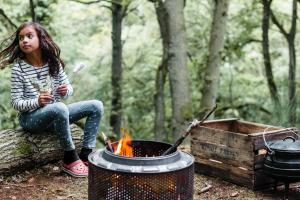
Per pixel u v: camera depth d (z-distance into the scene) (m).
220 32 8.47
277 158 3.45
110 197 2.70
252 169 3.74
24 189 3.80
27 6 9.39
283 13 12.52
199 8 13.42
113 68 11.89
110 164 2.70
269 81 11.04
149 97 15.30
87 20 14.27
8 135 4.11
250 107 12.78
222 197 3.67
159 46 15.26
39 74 3.96
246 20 12.33
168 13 8.00
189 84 8.12
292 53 11.02
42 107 3.93
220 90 13.41
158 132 12.62
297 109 9.38
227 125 4.46
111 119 11.83
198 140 4.20
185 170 2.75
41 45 3.89
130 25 14.78
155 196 2.66
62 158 4.36
